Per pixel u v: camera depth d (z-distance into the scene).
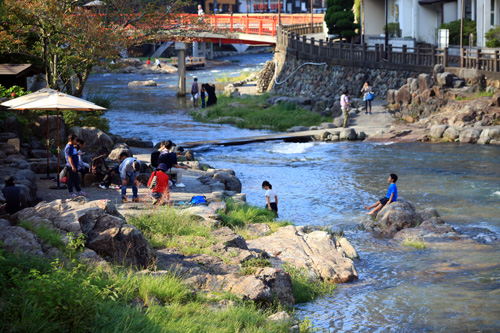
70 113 23.23
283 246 11.98
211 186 17.34
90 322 6.45
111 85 66.19
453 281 10.23
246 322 7.41
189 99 51.03
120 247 8.77
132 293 7.62
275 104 41.31
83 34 24.84
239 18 58.53
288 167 23.08
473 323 8.10
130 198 14.89
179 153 22.86
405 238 13.61
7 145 17.56
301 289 9.66
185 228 12.09
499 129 25.95
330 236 12.42
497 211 15.54
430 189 18.34
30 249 7.93
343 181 20.20
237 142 28.44
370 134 29.67
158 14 27.86
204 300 8.06
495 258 11.66
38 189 15.28
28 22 25.36
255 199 17.84
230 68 88.25
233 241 11.41
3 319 5.98
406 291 9.78
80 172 16.25
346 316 8.65
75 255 8.13
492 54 29.84
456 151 24.64
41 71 28.16
